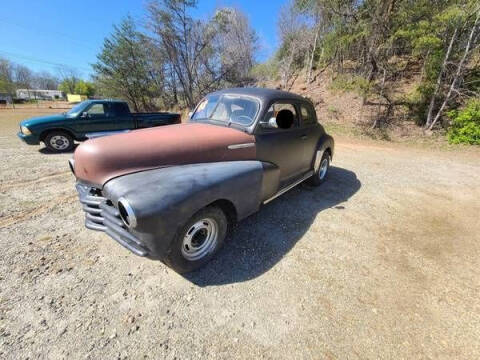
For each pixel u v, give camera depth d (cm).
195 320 197
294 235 320
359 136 1159
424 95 1191
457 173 652
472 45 1041
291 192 466
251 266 259
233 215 272
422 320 206
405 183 552
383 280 249
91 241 289
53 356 167
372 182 548
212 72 2316
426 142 1066
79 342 176
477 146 987
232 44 2434
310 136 429
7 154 684
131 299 213
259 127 314
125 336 182
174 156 248
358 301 222
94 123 757
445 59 1049
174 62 2075
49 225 321
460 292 239
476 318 211
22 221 329
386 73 1288
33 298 210
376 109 1309
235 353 174
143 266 252
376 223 363
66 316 195
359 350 179
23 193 419
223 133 292
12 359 164
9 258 256
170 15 1858
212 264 259
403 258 286
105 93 2291
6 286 221
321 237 319
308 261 272
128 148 233
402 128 1188
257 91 346
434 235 338
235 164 272
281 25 2050
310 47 1922
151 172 231
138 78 2181
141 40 2008
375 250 298
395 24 1102
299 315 205
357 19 1220
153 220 192
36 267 245
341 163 707
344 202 431
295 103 387
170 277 239
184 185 213
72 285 225
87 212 247
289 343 182
